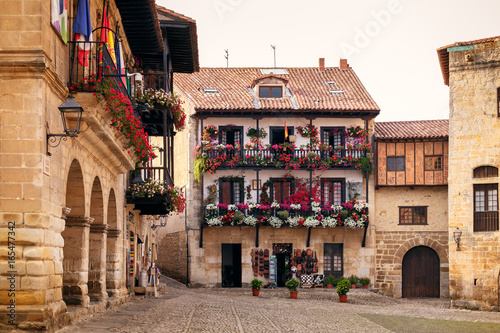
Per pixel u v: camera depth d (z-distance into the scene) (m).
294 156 36.03
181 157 38.03
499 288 29.05
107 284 19.14
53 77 11.60
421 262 36.47
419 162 35.94
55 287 11.94
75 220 14.57
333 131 36.72
